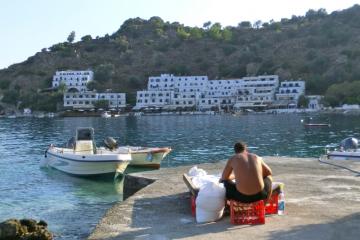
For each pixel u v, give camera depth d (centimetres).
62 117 16962
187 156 4350
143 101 18912
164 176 1501
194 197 1009
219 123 10412
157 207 1080
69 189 2558
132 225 934
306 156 4247
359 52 18950
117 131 8312
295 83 17625
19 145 5809
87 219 1800
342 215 966
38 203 2145
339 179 1390
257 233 848
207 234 855
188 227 910
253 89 18200
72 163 3009
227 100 18512
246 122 10594
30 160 4106
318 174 1484
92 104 18875
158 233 876
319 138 6025
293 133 6950
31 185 2688
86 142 3231
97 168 2903
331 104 15938
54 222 1758
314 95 17188
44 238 1345
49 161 3422
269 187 926
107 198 2278
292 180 1378
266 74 19950
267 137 6362
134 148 3541
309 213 987
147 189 1278
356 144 2884
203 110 18262
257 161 922
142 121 12369
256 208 910
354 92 15600
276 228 876
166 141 6072
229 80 18938
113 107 18925
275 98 17838
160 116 16162
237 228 886
